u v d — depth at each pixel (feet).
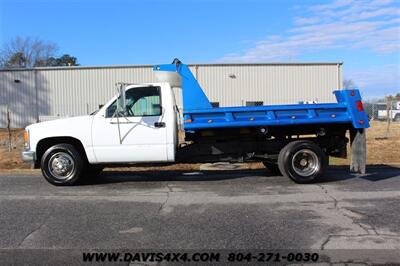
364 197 26.53
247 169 39.99
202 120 31.35
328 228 19.94
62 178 31.42
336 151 33.76
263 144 33.17
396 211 22.97
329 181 32.50
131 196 27.63
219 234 19.27
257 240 18.39
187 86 31.68
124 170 39.91
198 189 29.86
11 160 52.34
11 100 122.21
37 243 18.30
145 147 30.91
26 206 24.97
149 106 31.17
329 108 31.94
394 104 168.14
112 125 30.86
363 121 31.86
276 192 28.37
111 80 120.16
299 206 24.30
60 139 31.73
